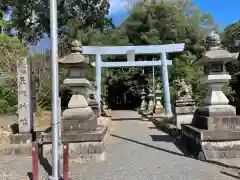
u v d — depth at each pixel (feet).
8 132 29.30
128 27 103.65
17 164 22.35
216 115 23.31
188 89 40.50
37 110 50.49
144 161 22.50
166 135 36.47
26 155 25.62
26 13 100.48
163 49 60.23
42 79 56.80
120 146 29.30
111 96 124.88
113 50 60.18
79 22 100.37
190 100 39.47
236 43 53.62
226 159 21.63
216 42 24.67
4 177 18.94
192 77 67.56
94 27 114.93
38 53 60.39
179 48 59.98
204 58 23.89
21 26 100.83
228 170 19.43
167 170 19.75
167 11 100.27
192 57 88.94
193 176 18.28
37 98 54.65
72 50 25.71
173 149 26.71
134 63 60.90
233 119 23.02
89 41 98.53
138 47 60.34
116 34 102.73
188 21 101.30
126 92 118.93
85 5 108.17
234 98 47.01
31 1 97.96
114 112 92.07
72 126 24.18
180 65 79.56
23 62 28.35
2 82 53.88
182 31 98.07
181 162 21.77
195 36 97.55
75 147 23.13
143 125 50.06
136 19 103.35
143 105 88.74
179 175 18.56
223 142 22.11
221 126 22.95
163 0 101.86
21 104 28.12
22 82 28.17
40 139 28.07
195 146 23.52
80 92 25.22
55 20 17.51
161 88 76.23
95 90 57.88
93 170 20.17
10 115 49.01
